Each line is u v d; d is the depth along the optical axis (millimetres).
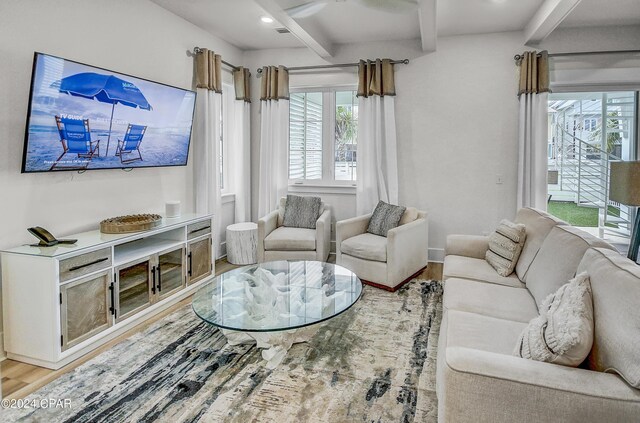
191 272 3729
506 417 1324
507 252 2918
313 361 2514
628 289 1392
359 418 1966
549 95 4648
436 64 4781
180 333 2926
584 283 1637
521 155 4426
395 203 4945
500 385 1327
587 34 4293
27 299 2471
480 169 4750
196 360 2535
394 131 4887
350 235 4293
